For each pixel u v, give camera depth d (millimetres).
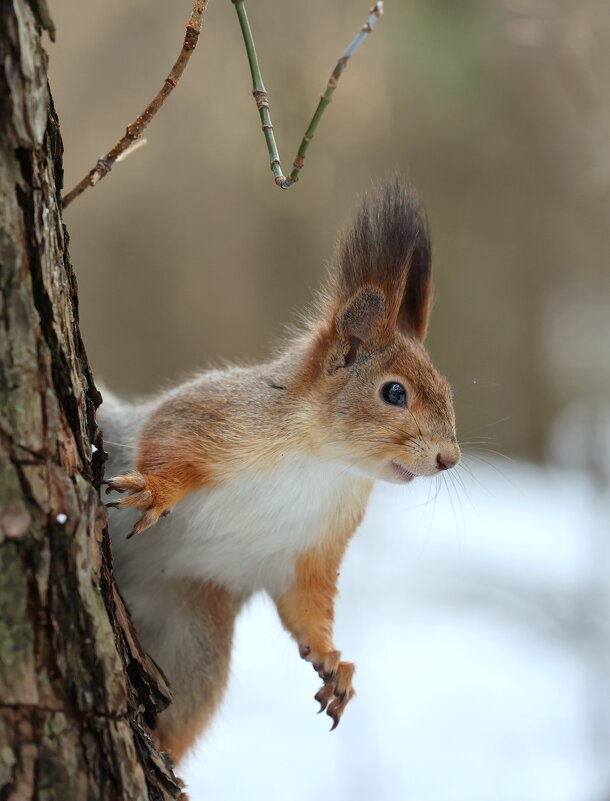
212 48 20531
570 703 11703
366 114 20750
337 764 10383
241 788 9891
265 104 5996
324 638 7559
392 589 13812
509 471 17859
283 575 7664
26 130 4191
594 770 10516
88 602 4383
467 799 10000
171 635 7574
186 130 20875
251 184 21125
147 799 4562
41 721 4207
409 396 7172
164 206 21219
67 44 20266
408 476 7230
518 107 20781
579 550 14344
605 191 16047
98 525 4527
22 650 4188
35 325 4277
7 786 4133
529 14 15344
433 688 11883
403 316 7766
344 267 7426
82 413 4652
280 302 21641
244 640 12203
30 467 4242
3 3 4086
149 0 20500
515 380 21203
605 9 15367
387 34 20375
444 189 21547
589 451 16672
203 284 21484
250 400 7262
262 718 11258
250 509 7270
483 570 14109
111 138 20516
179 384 8477
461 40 20125
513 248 21688
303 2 20594
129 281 21344
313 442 7270
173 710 7480
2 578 4176
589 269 21531
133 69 20453
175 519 7301
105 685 4383
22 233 4230
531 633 13008
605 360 20156
